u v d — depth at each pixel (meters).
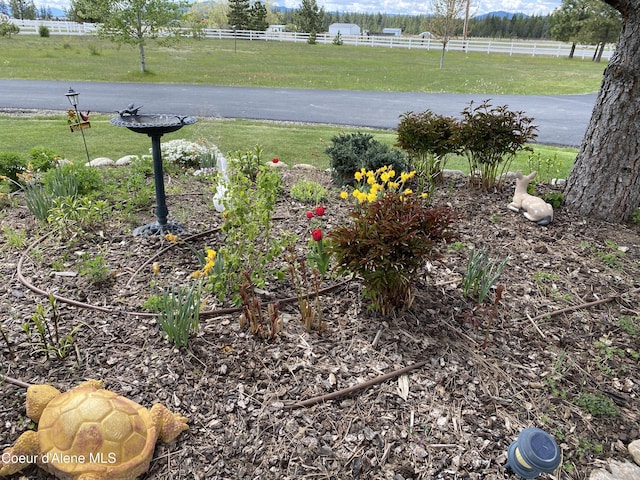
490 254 3.92
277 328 2.74
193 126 9.00
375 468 2.02
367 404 2.34
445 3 22.75
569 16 30.89
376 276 2.67
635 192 4.52
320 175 5.78
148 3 16.03
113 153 6.98
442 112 11.46
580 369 2.68
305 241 3.97
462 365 2.63
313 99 12.95
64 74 15.88
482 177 5.28
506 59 28.89
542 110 12.20
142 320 2.83
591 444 2.20
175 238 3.43
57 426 1.91
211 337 2.73
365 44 36.28
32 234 3.90
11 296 3.01
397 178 5.08
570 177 4.86
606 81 4.40
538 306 3.24
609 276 3.64
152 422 2.04
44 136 7.80
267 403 2.30
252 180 4.99
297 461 2.03
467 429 2.23
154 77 16.08
